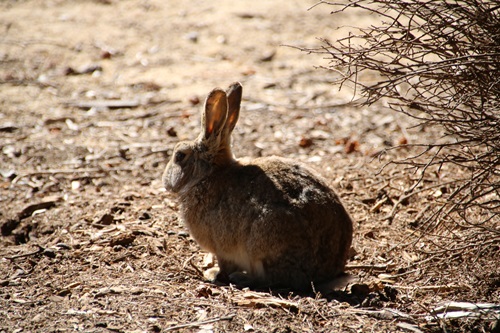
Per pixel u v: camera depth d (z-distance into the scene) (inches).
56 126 705.6
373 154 594.6
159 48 929.5
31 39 951.6
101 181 580.4
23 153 637.9
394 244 430.6
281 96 777.6
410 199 488.1
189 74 848.9
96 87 816.9
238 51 912.3
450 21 348.2
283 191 378.3
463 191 454.3
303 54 895.1
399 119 695.7
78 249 432.8
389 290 365.4
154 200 519.5
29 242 456.8
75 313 338.3
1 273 397.4
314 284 375.6
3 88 809.5
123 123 714.2
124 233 446.6
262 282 382.6
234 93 412.8
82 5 1090.7
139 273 396.2
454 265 383.6
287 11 1031.6
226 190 394.6
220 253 398.9
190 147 414.6
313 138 664.4
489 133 345.1
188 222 410.3
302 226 370.0
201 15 1035.3
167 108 750.5
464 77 346.3
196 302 350.0
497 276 368.8
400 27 359.6
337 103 751.1
